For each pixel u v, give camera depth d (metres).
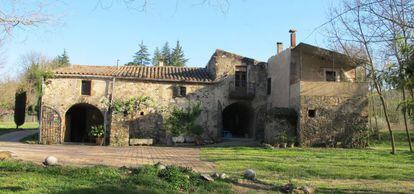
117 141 25.73
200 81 28.45
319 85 25.08
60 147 22.38
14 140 27.44
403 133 33.78
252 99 29.91
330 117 24.88
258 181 11.25
